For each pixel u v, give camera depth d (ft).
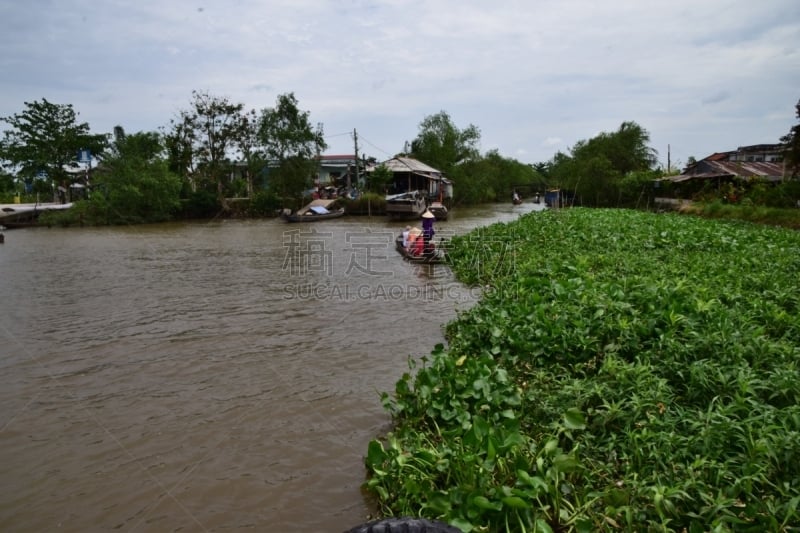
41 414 18.60
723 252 41.37
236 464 15.26
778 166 120.57
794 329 19.49
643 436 12.72
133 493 13.97
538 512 11.14
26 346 25.94
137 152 119.96
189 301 35.86
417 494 12.24
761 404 13.17
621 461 12.92
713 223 63.05
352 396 19.74
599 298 22.68
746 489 10.50
